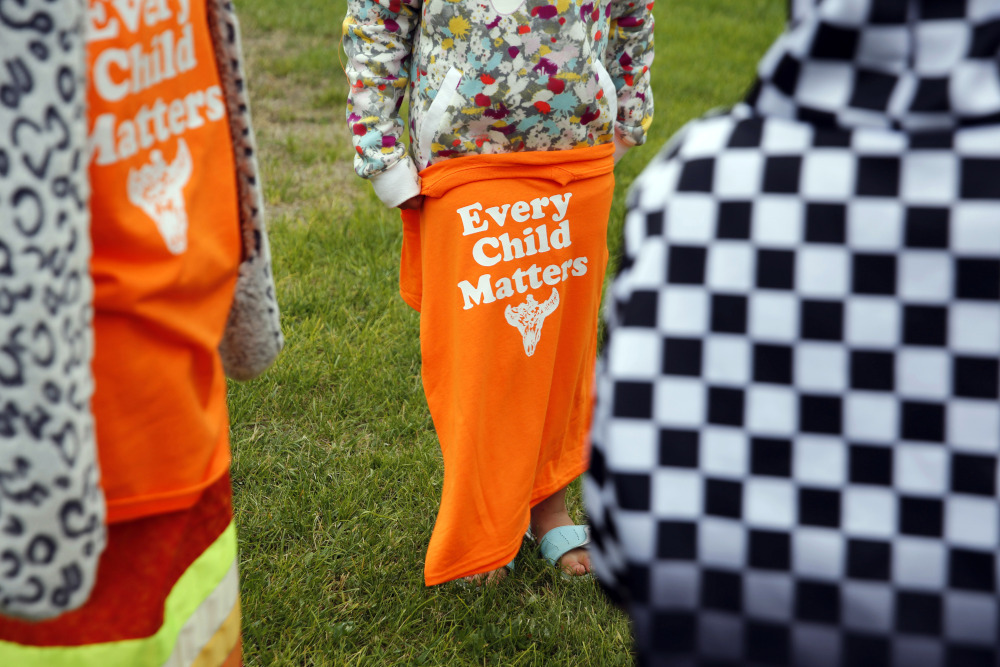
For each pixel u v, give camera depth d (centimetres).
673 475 101
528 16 203
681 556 101
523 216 219
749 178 99
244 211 159
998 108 92
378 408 324
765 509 100
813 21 96
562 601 252
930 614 97
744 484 100
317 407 323
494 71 207
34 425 104
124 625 133
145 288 123
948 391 95
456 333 223
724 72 834
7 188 99
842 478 98
